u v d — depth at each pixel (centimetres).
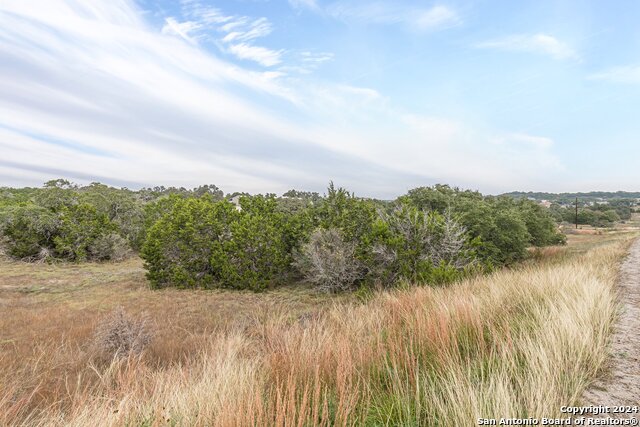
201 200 2181
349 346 429
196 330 898
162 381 390
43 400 442
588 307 541
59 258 2589
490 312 547
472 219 1878
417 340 455
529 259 2323
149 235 1830
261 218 1888
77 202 3022
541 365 331
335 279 1529
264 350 517
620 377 343
